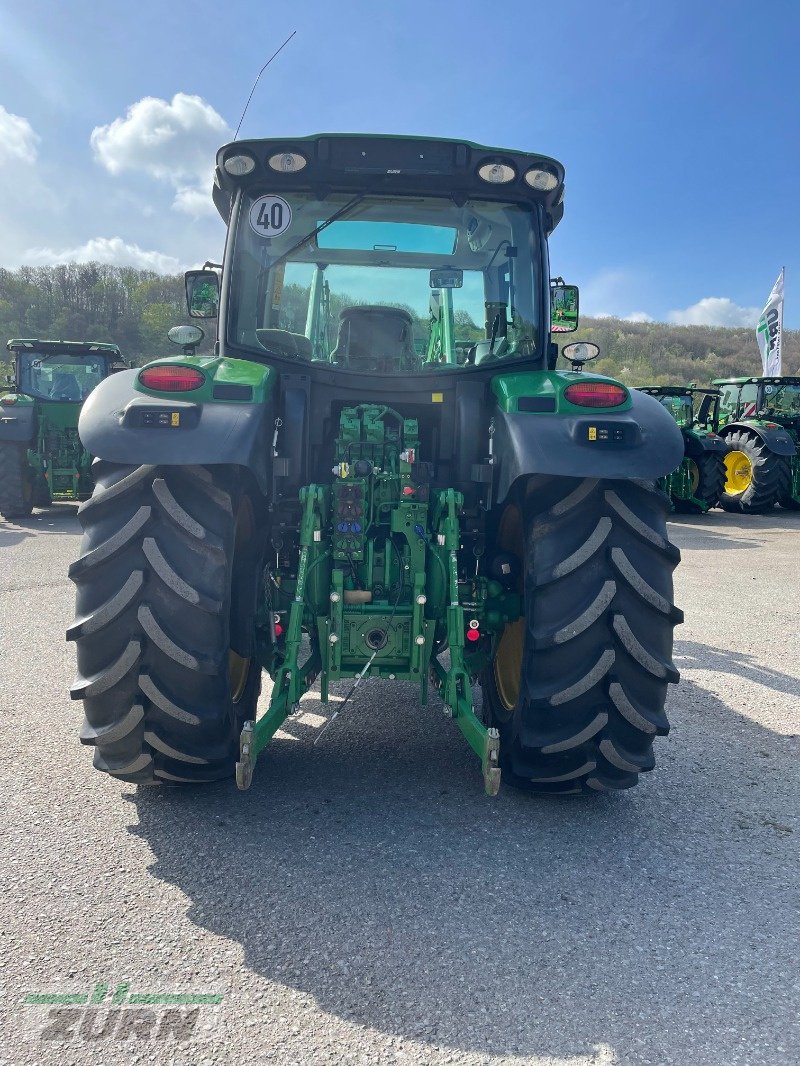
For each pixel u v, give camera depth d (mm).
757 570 8039
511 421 2637
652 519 2576
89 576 2432
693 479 14086
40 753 3143
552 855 2469
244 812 2693
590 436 2510
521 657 2891
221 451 2381
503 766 2803
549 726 2564
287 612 2854
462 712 2590
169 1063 1597
